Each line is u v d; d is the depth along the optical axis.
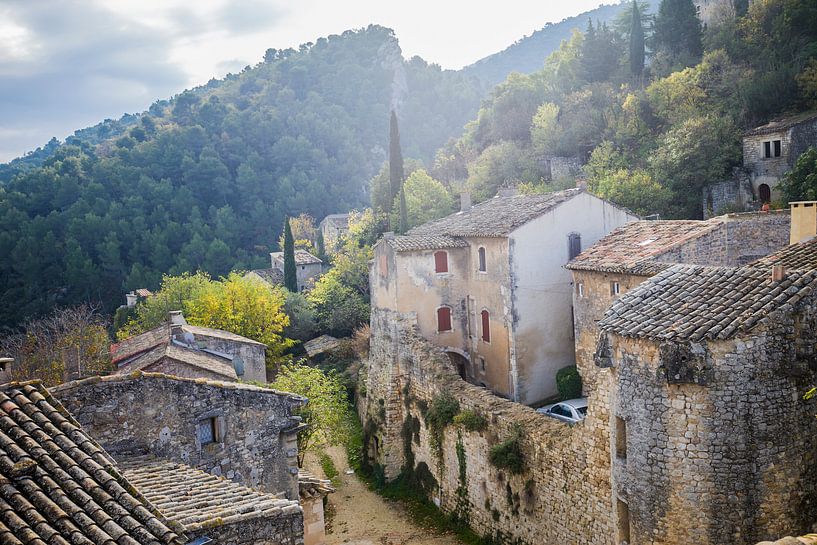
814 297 13.14
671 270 16.27
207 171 111.69
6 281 84.88
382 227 59.12
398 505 29.55
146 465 14.26
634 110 59.78
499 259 31.42
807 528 13.23
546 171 63.78
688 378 13.12
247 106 151.25
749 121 52.56
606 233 32.50
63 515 8.16
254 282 52.50
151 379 15.18
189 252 94.38
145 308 52.75
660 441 13.83
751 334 12.84
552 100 73.94
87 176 108.81
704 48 64.19
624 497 14.88
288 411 17.36
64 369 37.66
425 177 60.22
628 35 78.75
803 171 38.34
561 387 29.55
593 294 27.69
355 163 132.75
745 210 46.25
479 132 79.06
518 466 22.20
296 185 120.00
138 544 8.23
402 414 32.19
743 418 12.93
